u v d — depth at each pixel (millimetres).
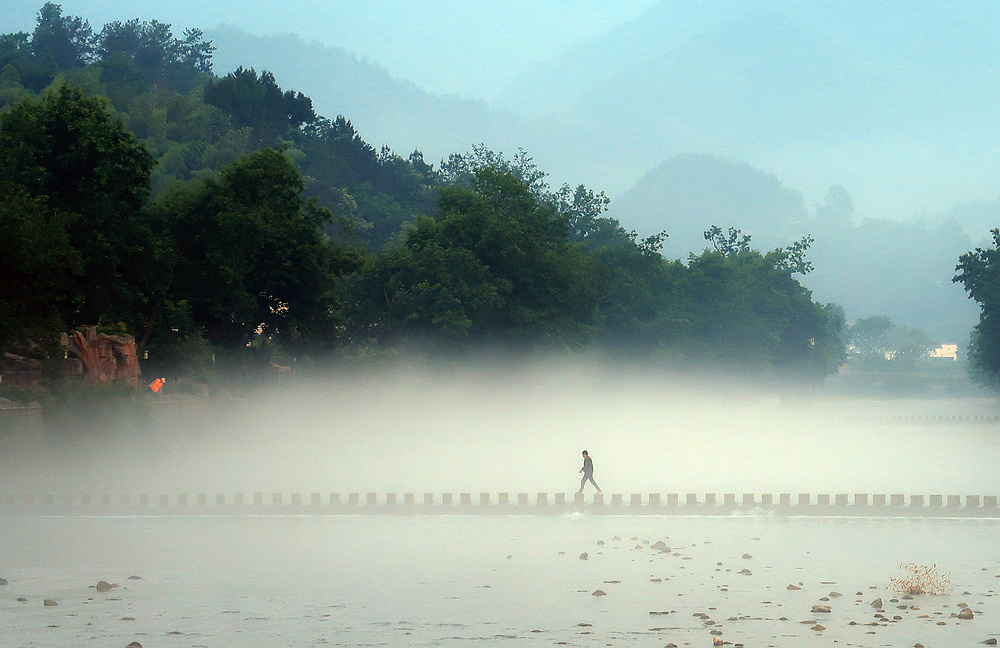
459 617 24125
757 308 198625
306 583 28891
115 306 74750
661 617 23922
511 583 28797
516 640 21578
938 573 30016
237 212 85438
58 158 73438
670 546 36438
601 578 29531
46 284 64812
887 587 27641
